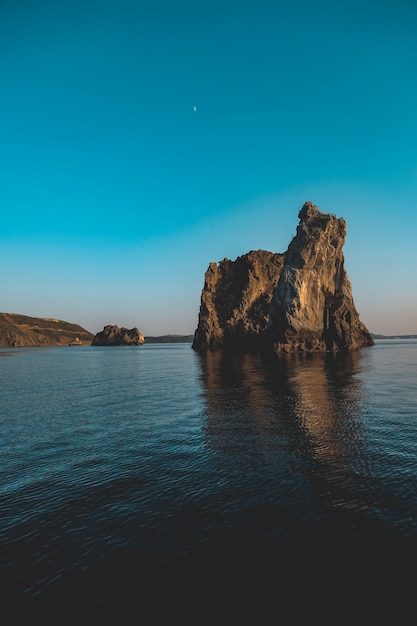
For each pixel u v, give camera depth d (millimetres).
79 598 7062
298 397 28422
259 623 6309
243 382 38094
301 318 81188
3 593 7258
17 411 26250
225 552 8414
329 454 15164
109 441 18141
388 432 18078
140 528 9641
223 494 11594
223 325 110875
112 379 46844
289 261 87312
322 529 9289
